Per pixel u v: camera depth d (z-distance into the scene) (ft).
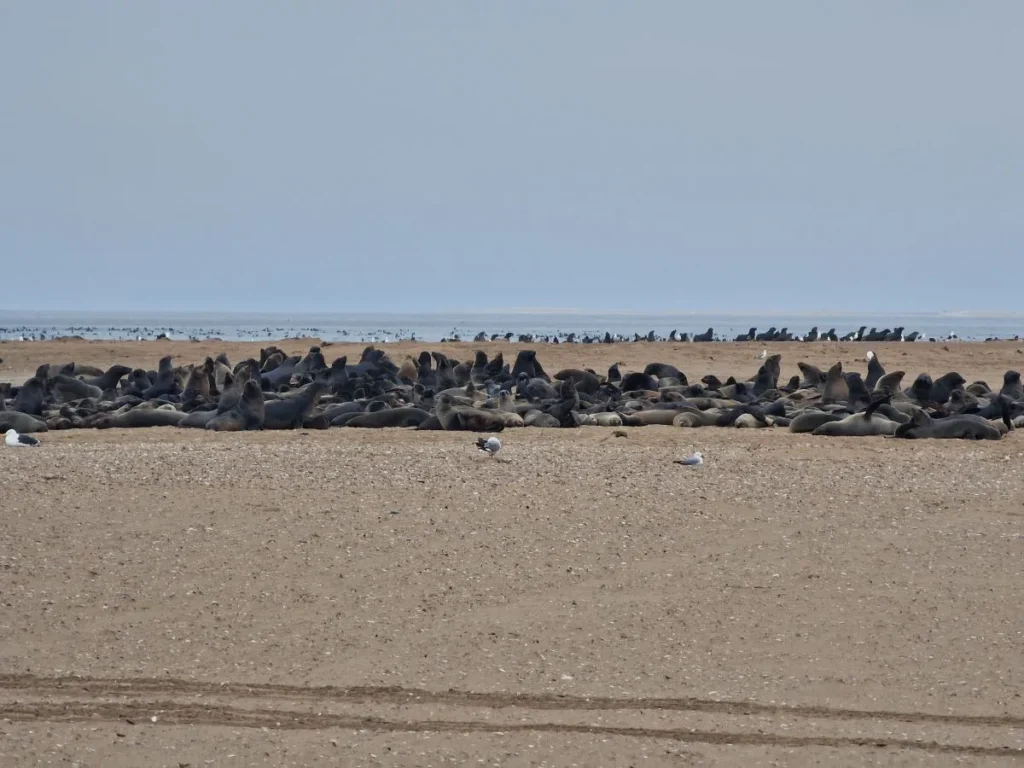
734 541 148.66
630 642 116.78
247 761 92.32
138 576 134.21
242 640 117.08
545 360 547.49
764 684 107.34
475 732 97.60
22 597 127.44
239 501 166.09
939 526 155.74
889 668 110.83
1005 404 273.13
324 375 375.86
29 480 180.14
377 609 125.29
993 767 92.22
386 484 178.70
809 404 323.16
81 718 100.07
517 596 129.18
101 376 409.69
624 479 184.14
